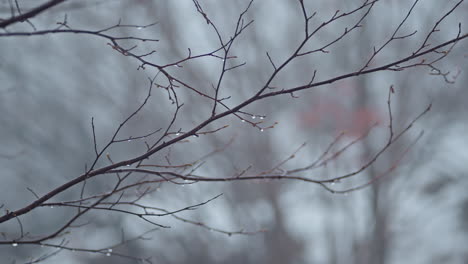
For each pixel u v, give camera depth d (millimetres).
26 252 9125
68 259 9992
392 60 10875
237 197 11102
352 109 11281
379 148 11141
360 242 11586
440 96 11586
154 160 5797
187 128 10820
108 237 10617
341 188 11328
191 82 10773
